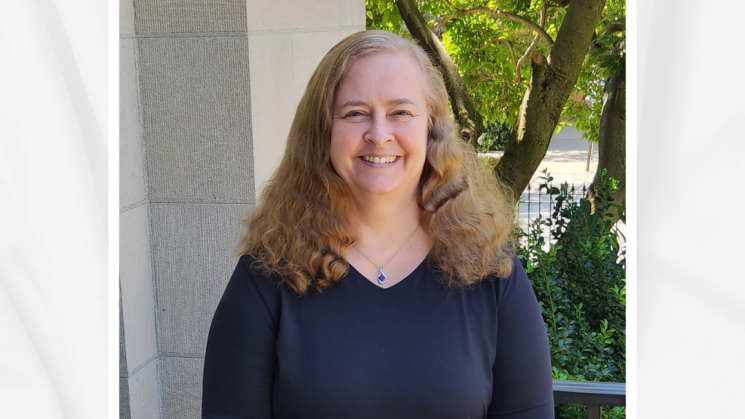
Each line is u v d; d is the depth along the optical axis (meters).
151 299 2.44
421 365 1.27
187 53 2.26
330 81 1.32
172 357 2.49
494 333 1.34
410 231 1.38
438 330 1.30
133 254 2.31
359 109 1.28
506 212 1.55
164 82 2.29
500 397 1.36
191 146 2.33
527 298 1.37
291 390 1.28
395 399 1.26
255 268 1.37
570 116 4.37
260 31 2.27
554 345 2.95
